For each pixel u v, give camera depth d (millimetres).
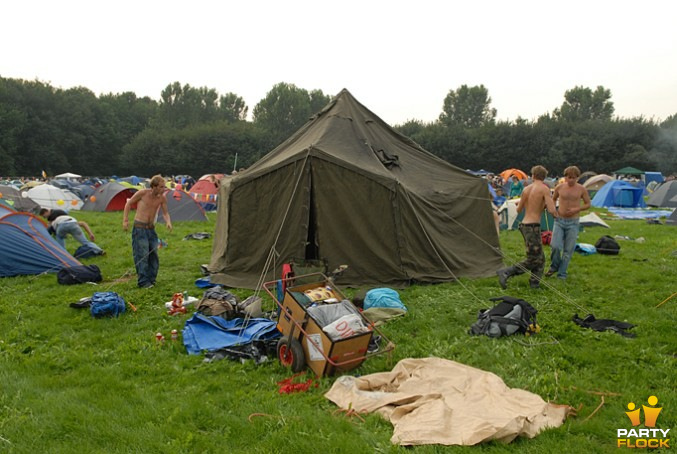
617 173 55094
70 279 8000
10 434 3512
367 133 9695
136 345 5344
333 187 7734
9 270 8430
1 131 60031
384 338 5094
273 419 3764
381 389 4305
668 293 7418
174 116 86438
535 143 62656
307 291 5422
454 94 91625
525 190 7746
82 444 3424
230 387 4414
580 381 4438
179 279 8492
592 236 13719
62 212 10461
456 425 3600
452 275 8172
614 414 3861
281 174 7887
